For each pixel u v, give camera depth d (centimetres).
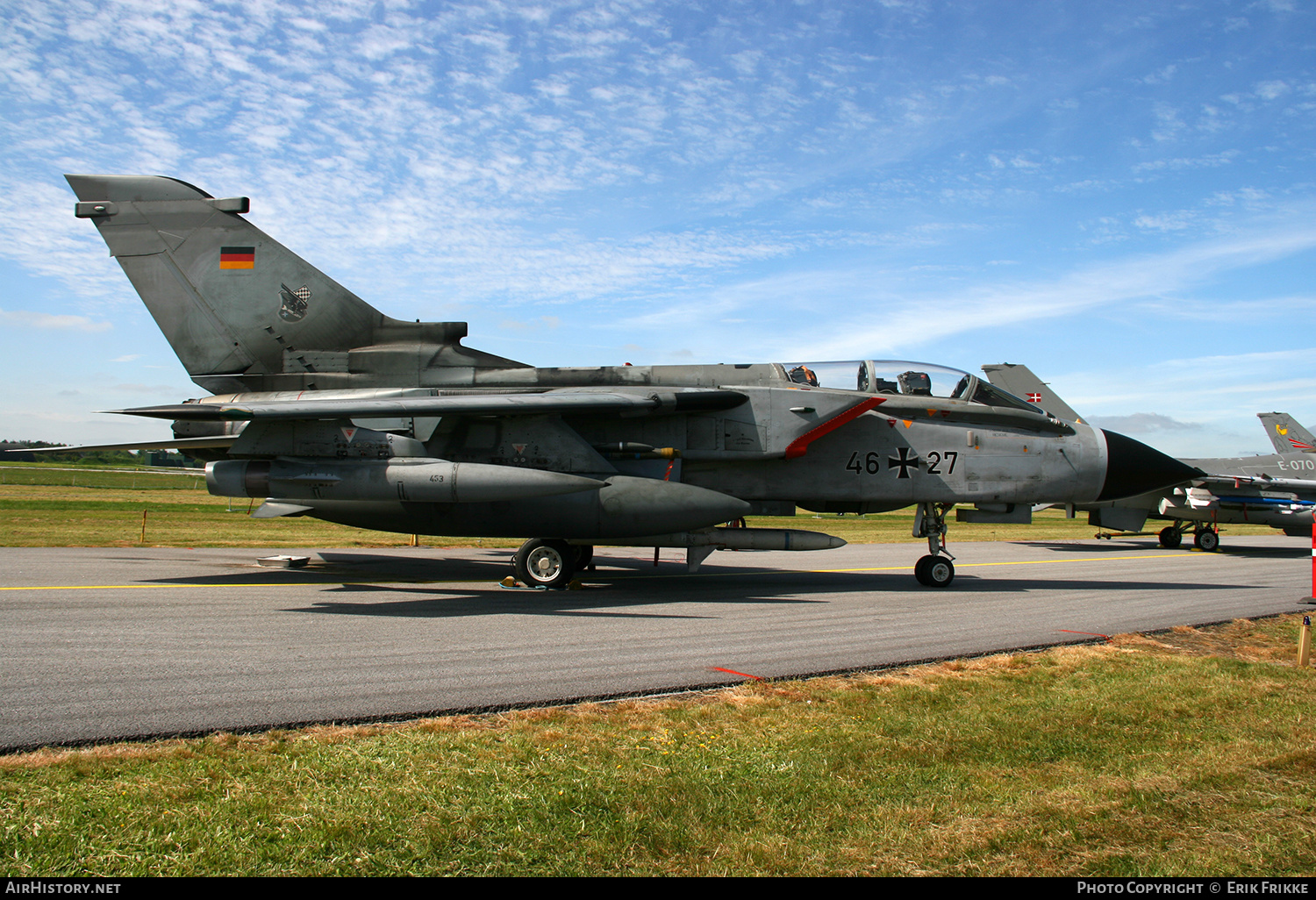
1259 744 495
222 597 1028
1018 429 1277
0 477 7581
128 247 1348
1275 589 1322
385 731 484
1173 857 347
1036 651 774
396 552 1855
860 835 359
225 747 446
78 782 391
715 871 322
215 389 1336
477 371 1291
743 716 534
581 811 375
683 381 1281
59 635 745
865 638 817
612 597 1116
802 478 1248
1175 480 1284
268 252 1335
